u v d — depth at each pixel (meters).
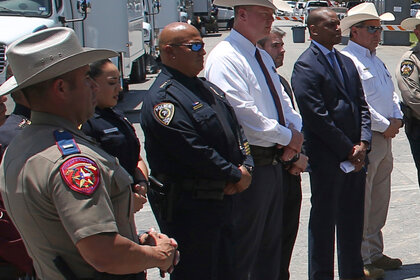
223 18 41.44
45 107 2.13
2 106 3.06
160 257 2.33
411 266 4.91
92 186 2.02
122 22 11.62
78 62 2.12
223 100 3.37
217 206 3.23
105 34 11.56
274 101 3.77
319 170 4.16
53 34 2.14
